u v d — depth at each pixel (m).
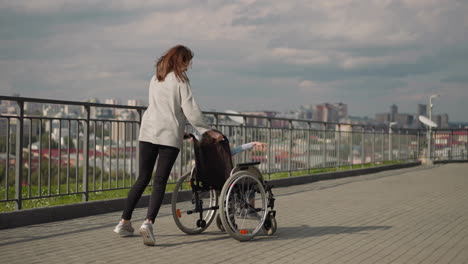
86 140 7.12
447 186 11.98
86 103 7.05
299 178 12.56
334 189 11.23
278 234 5.78
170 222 6.48
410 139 20.67
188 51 5.43
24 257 4.52
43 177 6.64
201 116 5.33
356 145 16.19
